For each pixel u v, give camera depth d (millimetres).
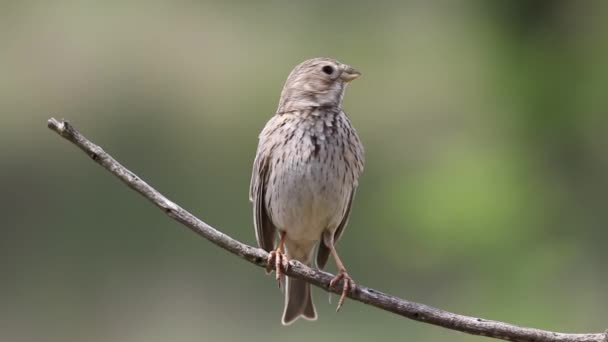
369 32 17688
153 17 19000
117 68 18359
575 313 11336
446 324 7246
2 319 15688
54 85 18203
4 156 16875
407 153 14312
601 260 11703
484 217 11734
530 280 11461
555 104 12453
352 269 13141
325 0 18359
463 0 14867
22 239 16250
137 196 16141
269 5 18859
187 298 15227
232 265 15203
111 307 15555
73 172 16688
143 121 17562
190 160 16938
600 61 12562
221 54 18469
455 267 11844
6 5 18859
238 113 17484
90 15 19125
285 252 9297
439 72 15328
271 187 8820
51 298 15836
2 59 18453
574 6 13000
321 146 8625
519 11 13172
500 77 13000
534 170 12141
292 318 9195
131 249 15812
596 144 12242
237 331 14867
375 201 13336
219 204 16328
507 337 7105
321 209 8680
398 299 7504
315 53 18047
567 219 11836
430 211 11961
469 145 12602
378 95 16156
